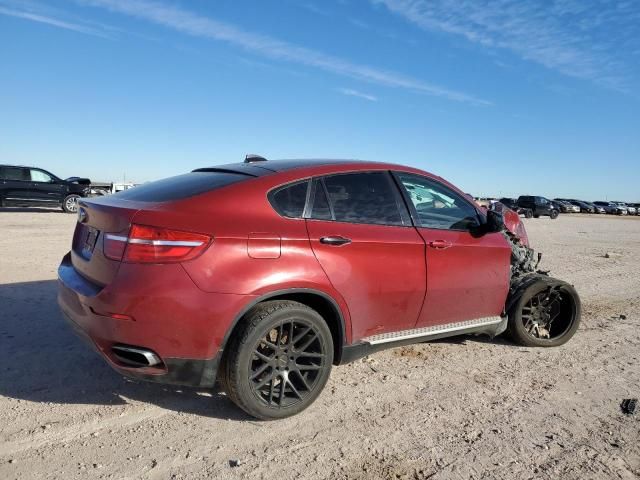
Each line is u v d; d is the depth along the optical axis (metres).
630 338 5.68
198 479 2.81
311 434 3.33
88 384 3.89
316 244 3.54
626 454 3.22
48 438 3.14
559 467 3.05
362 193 4.00
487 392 4.07
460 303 4.45
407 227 4.13
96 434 3.21
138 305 3.07
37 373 4.02
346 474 2.91
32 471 2.80
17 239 11.24
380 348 4.01
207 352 3.19
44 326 5.09
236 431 3.33
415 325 4.20
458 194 4.71
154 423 3.38
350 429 3.41
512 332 5.13
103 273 3.22
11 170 20.48
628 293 8.21
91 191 21.91
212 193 3.43
